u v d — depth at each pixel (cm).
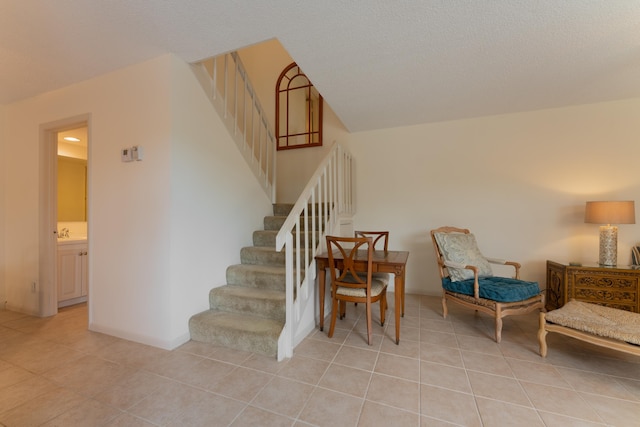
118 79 239
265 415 145
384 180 384
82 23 181
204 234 252
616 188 291
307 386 169
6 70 240
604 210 260
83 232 407
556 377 179
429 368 190
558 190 311
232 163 290
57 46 207
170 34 192
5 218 317
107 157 244
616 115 291
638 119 285
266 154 366
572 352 212
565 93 274
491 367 191
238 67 304
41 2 161
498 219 334
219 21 177
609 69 226
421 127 367
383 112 325
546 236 316
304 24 177
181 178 226
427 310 307
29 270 300
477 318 284
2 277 318
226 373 183
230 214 287
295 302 222
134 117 231
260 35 192
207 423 139
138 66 229
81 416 144
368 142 393
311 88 435
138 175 229
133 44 205
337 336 241
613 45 193
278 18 173
